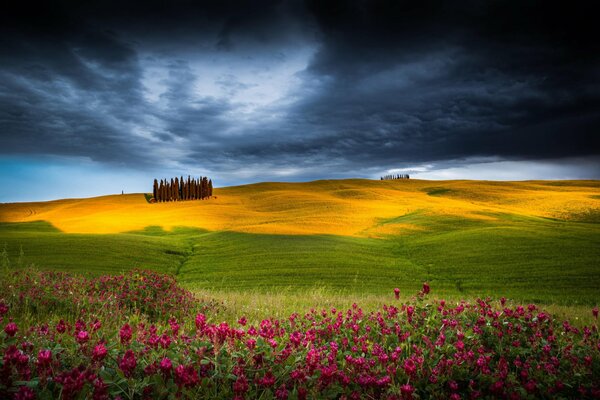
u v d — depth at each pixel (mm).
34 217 114500
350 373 4980
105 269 37062
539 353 6246
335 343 6160
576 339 7371
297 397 3963
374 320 7984
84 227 77875
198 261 46375
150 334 5953
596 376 5371
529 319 7461
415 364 5090
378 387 4637
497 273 37969
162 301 11867
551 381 4988
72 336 5617
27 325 7695
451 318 7797
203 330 5301
